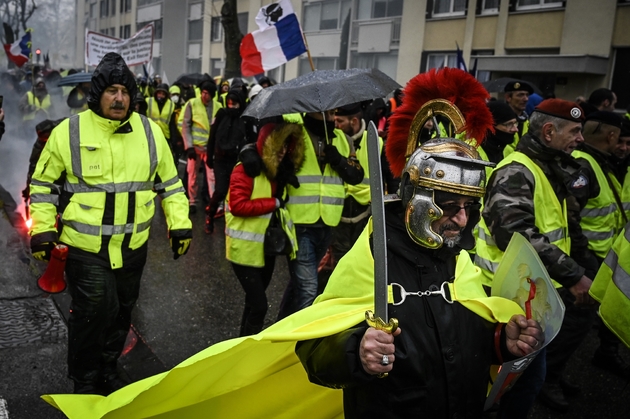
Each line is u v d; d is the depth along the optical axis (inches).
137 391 76.7
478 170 66.9
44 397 79.1
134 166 132.6
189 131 353.4
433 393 67.6
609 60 592.1
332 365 65.2
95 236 129.3
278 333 70.3
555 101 124.6
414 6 805.2
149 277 233.3
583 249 145.2
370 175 61.0
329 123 167.6
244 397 83.4
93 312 130.4
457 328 70.1
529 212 117.0
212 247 281.7
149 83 611.8
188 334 182.7
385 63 885.2
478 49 731.4
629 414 149.6
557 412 148.1
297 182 157.2
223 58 1328.7
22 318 181.9
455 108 71.2
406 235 70.9
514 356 74.1
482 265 125.0
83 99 343.0
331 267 205.2
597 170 169.0
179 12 1515.7
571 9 618.5
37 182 128.5
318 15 996.6
